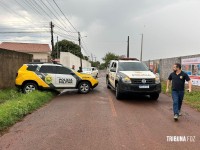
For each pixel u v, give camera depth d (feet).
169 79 15.72
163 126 13.44
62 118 15.29
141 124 13.84
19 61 33.01
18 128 13.12
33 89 26.00
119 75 23.06
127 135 11.78
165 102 21.75
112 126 13.38
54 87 26.58
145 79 21.72
